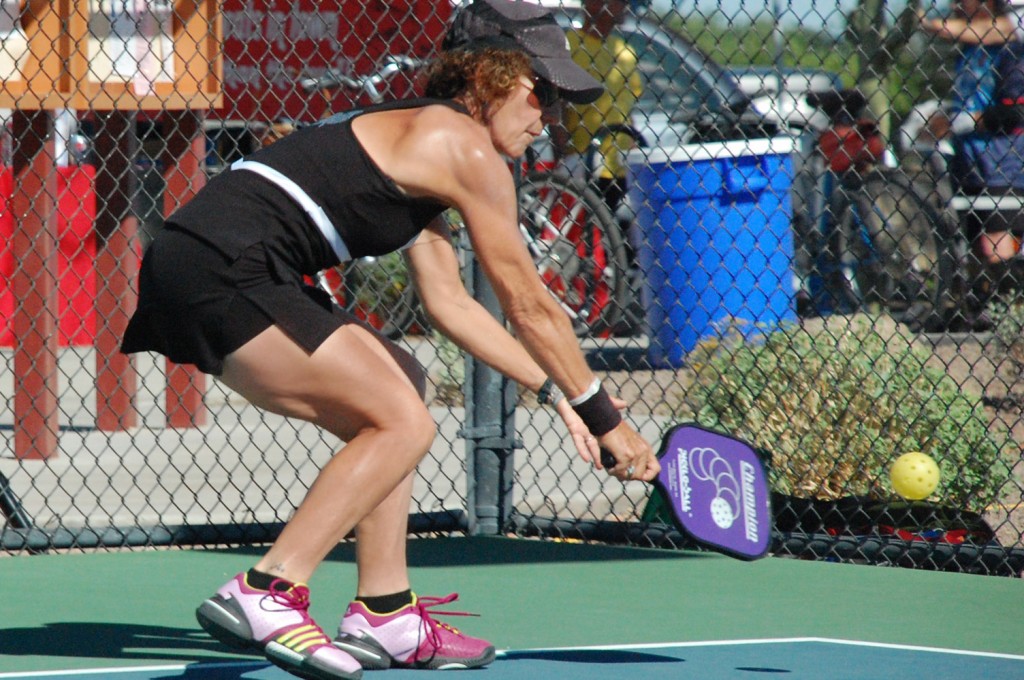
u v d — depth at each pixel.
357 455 9.29
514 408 15.80
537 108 9.68
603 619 12.01
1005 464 15.63
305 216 9.23
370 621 10.20
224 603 9.32
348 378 9.21
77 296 26.66
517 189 15.80
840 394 15.48
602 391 9.59
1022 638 11.39
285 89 23.59
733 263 23.36
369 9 23.64
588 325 25.05
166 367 21.19
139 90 18.88
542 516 16.08
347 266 23.55
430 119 9.28
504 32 9.63
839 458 15.16
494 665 10.41
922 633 11.54
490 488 15.78
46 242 18.84
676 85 23.59
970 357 22.34
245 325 9.13
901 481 12.42
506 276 9.34
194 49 19.27
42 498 16.89
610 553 14.78
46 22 18.05
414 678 10.05
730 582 13.48
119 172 20.14
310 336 9.16
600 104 23.77
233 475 18.44
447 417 22.14
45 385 19.00
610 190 25.08
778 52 18.12
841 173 24.50
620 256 24.80
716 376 16.50
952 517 15.02
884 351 15.75
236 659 10.59
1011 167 24.44
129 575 13.73
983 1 22.59
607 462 9.74
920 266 24.48
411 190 9.25
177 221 9.22
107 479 17.88
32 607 12.38
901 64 22.81
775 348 16.02
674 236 23.55
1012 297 20.61
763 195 23.17
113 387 20.75
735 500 9.87
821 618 12.05
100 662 10.48
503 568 14.08
